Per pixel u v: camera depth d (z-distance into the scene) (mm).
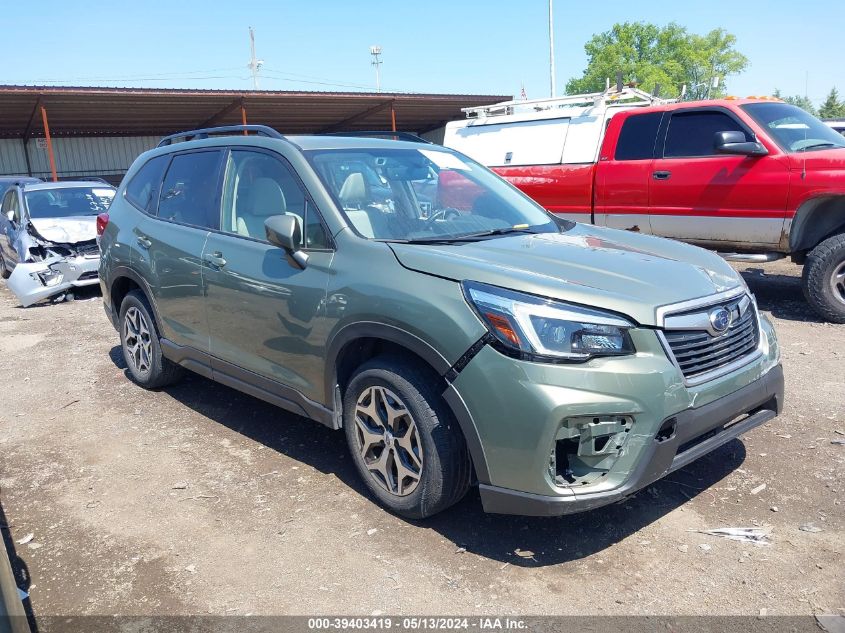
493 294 2873
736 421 3318
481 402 2824
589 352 2752
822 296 6664
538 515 2787
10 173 28609
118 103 23781
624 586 2816
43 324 7984
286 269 3691
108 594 2891
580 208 8422
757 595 2729
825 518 3244
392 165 4168
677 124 7578
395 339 3107
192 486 3795
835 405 4594
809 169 6566
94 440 4469
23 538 3336
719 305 3123
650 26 61656
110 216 5453
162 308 4750
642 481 2807
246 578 2963
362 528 3305
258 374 4004
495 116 9789
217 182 4398
